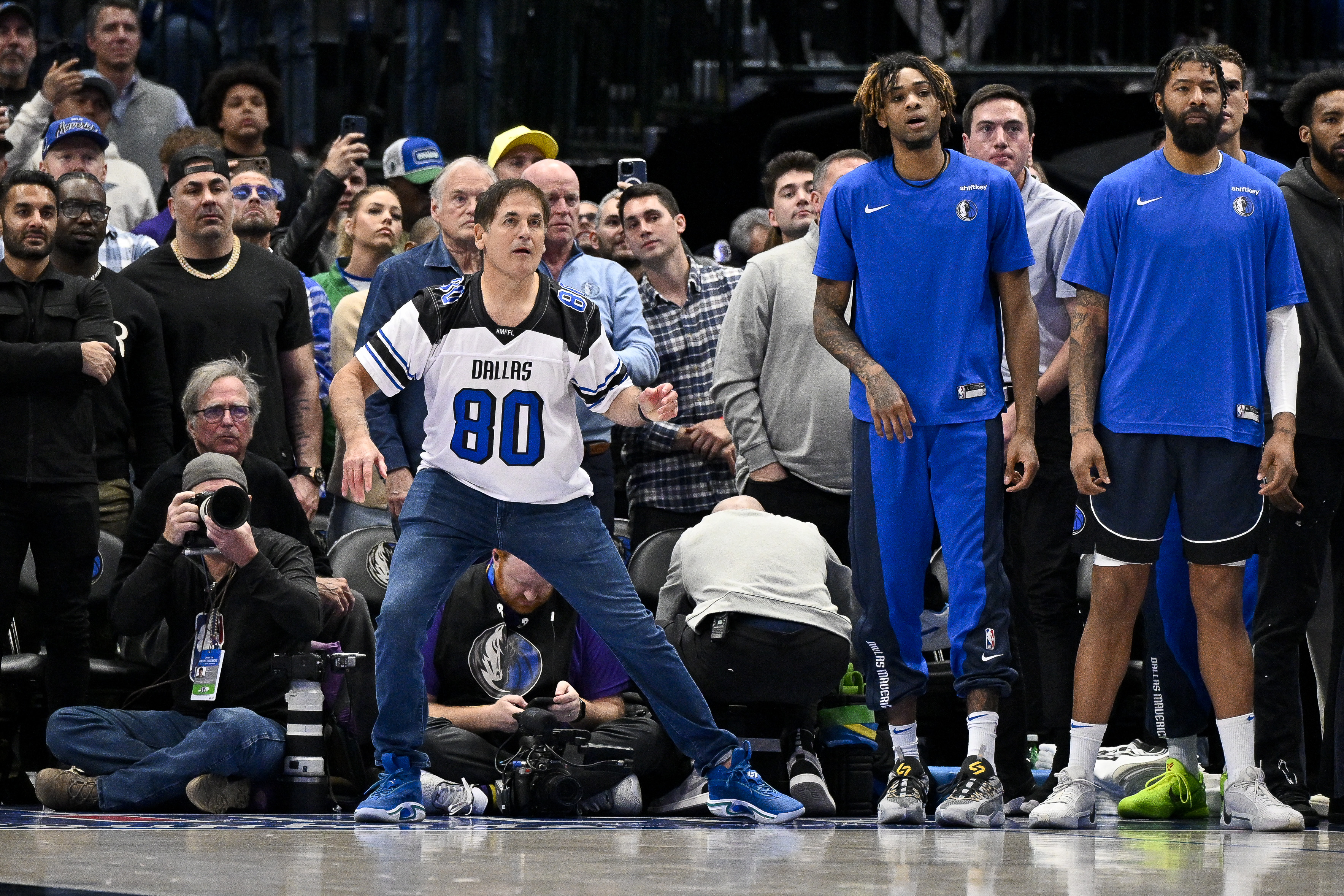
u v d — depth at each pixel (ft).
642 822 46.80
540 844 36.04
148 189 79.77
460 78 94.89
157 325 60.59
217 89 81.82
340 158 71.87
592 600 43.60
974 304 46.24
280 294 63.16
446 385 42.73
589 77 97.91
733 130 96.27
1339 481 49.93
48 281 56.44
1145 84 91.81
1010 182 46.60
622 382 43.32
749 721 55.31
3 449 54.03
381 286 60.64
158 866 28.89
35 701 57.26
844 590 56.24
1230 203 45.91
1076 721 46.34
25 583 60.34
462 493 42.83
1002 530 46.06
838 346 47.21
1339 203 50.44
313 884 25.91
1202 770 56.18
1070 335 49.19
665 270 67.46
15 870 27.94
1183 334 45.47
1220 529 45.44
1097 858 33.50
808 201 71.46
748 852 33.99
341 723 51.49
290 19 96.37
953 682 56.65
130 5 86.48
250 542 50.37
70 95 77.25
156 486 54.85
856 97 47.62
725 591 52.90
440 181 61.41
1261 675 50.14
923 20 96.07
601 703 54.54
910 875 28.84
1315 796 53.31
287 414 63.62
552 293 42.98
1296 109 51.06
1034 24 94.94
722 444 64.90
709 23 97.60
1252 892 26.45
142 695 56.24
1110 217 46.44
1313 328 49.65
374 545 58.49
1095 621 46.32
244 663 51.39
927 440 46.14
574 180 64.90
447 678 54.03
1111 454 46.16
